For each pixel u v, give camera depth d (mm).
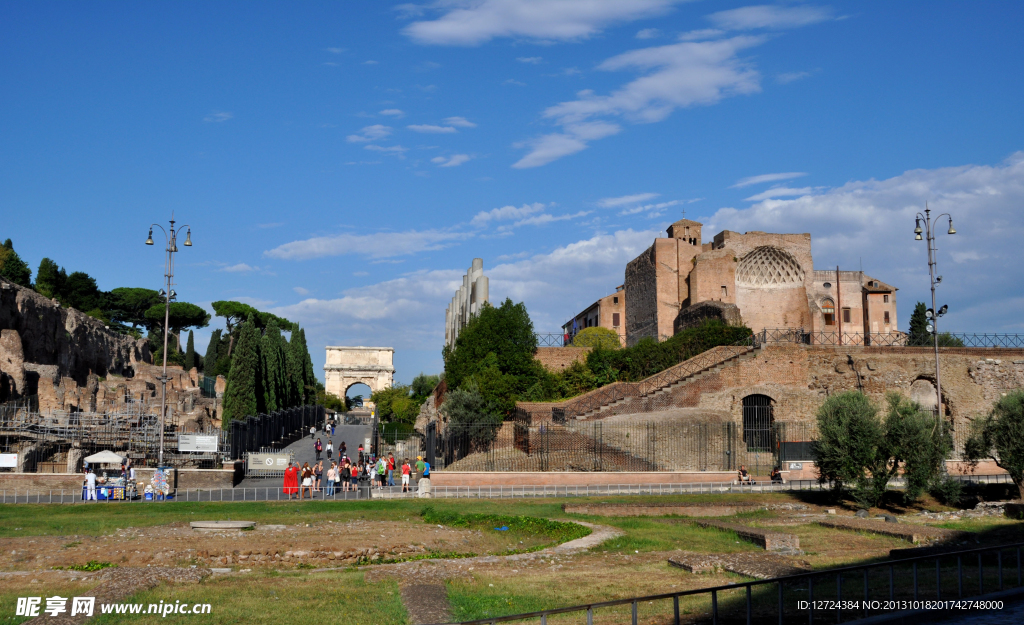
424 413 79000
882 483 38125
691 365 58719
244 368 65312
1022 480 38125
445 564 21172
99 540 24906
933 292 46812
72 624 15031
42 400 66875
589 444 48062
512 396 57031
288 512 33688
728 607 16797
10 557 21594
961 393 61781
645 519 32750
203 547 23422
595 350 67375
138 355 110750
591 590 18500
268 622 15516
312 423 96938
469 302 81750
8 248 106625
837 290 100188
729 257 88188
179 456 52875
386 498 39219
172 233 45938
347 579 19484
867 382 60812
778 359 60000
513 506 35781
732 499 39031
